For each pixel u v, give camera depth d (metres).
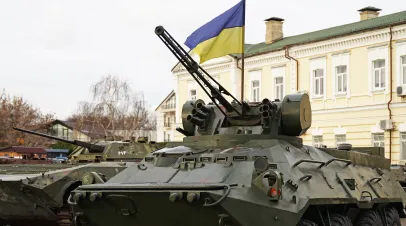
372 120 37.56
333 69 39.50
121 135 58.41
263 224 13.13
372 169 19.28
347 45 38.75
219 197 12.88
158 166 14.98
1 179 20.03
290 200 13.62
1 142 59.16
